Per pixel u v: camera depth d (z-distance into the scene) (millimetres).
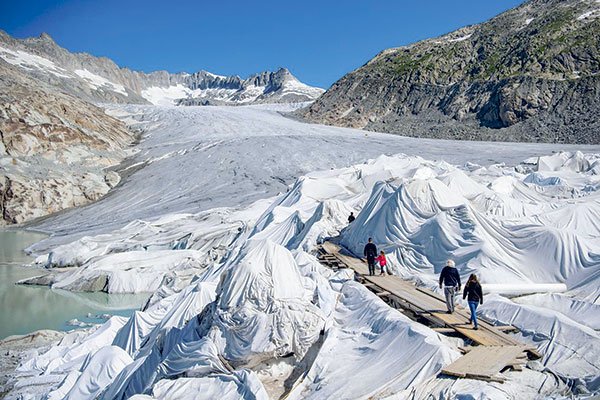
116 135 80938
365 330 12828
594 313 13539
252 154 65188
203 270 30406
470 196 23719
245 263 13344
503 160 53188
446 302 13898
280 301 12797
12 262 39062
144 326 17688
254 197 51531
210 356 12047
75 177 62656
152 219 46719
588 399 9453
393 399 9859
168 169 65250
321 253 22250
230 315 12617
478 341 11672
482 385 9680
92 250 36750
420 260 18734
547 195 28844
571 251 16562
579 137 64438
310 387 11203
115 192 61094
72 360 17297
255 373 11602
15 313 26594
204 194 55125
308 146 66250
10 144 63312
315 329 12625
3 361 18891
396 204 20719
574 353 11031
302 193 32594
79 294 30422
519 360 10695
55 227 52594
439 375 10289
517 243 17688
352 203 28938
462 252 17656
